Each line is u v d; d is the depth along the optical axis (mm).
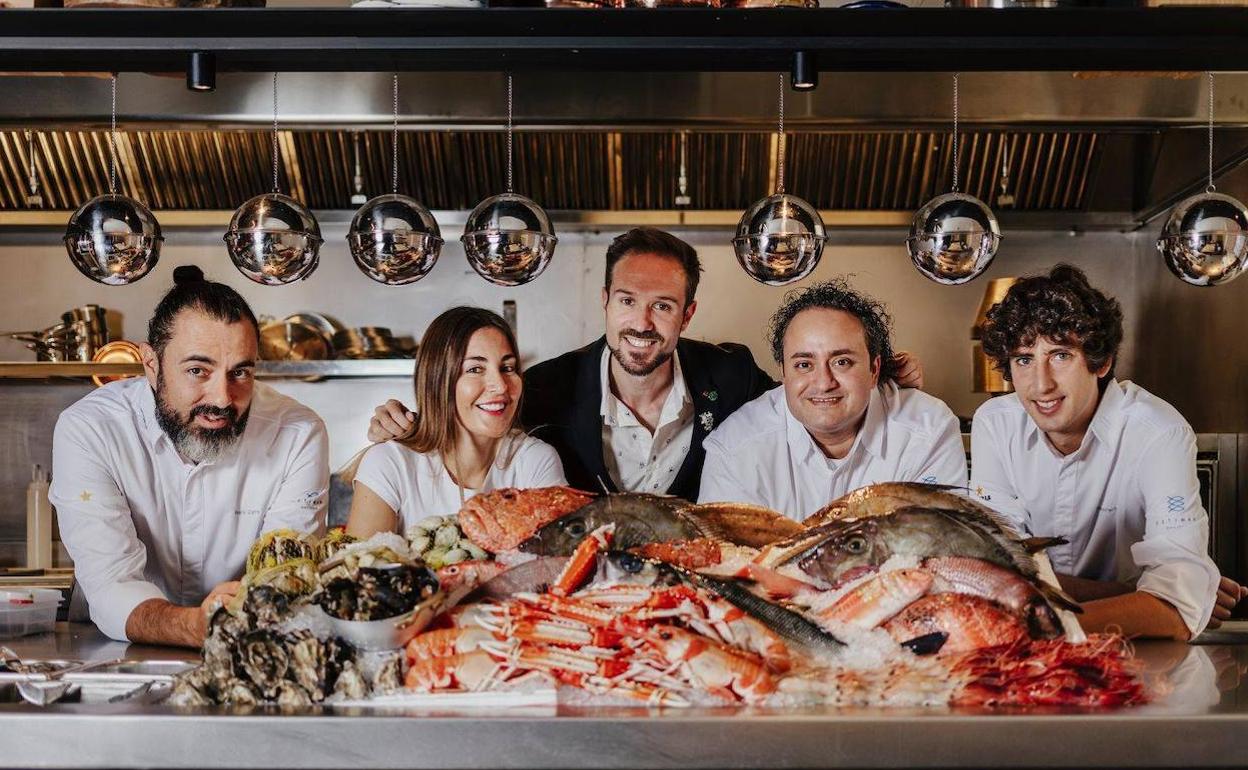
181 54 2295
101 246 2361
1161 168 4199
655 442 3260
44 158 4270
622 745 1591
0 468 4465
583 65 2379
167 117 3633
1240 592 2787
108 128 3686
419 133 4168
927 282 4520
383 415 2938
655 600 1726
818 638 1717
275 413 2920
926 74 3617
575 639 1703
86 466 2715
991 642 1697
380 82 3604
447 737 1592
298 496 2887
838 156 4246
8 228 4410
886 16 2188
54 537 4336
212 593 2168
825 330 2664
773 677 1679
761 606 1741
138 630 2375
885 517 1813
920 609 1730
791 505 2943
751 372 3396
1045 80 3621
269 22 2193
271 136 4195
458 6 2186
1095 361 2672
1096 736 1602
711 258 4512
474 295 4508
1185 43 2258
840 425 2713
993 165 4293
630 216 4316
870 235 4523
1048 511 2959
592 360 3287
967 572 1747
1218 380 4062
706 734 1592
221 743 1597
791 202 2381
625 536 1878
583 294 4500
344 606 1691
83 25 2201
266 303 4504
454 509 2777
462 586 1805
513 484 2834
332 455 4484
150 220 2418
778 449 2951
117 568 2641
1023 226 4398
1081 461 2869
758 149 4211
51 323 4496
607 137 4164
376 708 1656
